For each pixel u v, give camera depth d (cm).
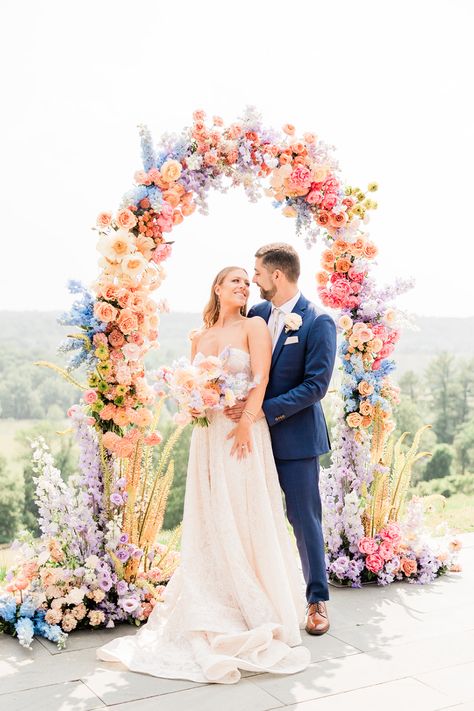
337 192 397
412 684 281
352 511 408
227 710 261
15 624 327
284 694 273
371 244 407
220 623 310
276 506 342
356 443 418
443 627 342
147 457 366
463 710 260
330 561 415
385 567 408
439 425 2302
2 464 2034
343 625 347
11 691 276
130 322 337
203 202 371
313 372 345
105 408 341
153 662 298
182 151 358
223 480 332
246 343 344
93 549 348
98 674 292
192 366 332
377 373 419
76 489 359
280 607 322
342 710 260
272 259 357
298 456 348
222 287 352
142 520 362
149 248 348
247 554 332
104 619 337
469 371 2302
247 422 332
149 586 345
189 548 330
